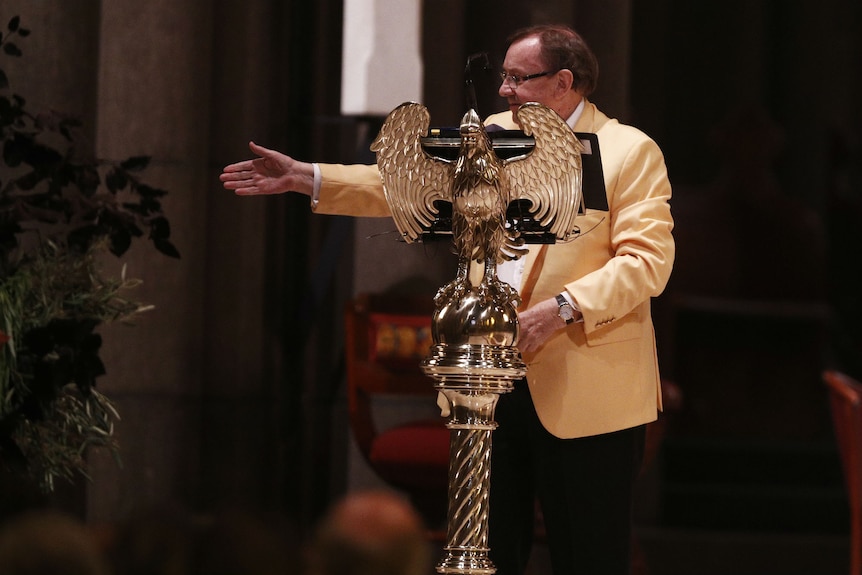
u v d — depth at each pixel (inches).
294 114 622.5
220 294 605.0
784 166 1263.5
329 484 611.8
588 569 365.1
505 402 374.3
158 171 587.5
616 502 366.3
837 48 1261.1
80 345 422.3
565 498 366.6
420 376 573.3
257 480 602.5
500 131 317.1
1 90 512.7
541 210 315.0
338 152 621.3
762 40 1263.5
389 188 312.8
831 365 1109.1
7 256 435.2
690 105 1258.0
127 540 110.1
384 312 582.6
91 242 449.4
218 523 111.2
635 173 369.7
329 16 628.7
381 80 625.6
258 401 607.8
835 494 947.3
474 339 296.8
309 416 612.4
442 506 560.4
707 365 1075.3
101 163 453.7
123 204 457.1
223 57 608.7
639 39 1248.2
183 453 587.5
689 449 990.4
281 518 113.3
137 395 580.1
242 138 609.3
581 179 315.6
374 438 566.3
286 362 612.4
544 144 312.0
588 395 362.3
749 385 1077.1
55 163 437.4
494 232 297.7
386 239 617.3
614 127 380.5
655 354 383.9
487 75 641.6
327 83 628.7
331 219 617.3
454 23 634.8
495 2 645.3
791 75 1263.5
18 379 415.2
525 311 353.4
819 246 1143.6
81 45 533.0
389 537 112.5
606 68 641.0
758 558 834.2
